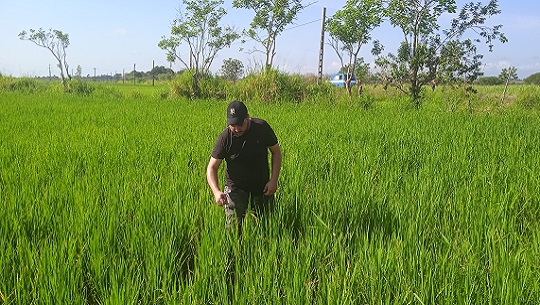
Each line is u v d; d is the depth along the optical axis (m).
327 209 5.52
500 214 5.25
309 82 26.80
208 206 5.53
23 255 4.37
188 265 4.45
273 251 4.27
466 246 4.35
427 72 22.55
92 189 6.26
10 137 11.07
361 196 5.84
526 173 7.24
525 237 4.85
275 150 5.25
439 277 3.84
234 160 5.14
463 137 10.91
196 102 24.52
